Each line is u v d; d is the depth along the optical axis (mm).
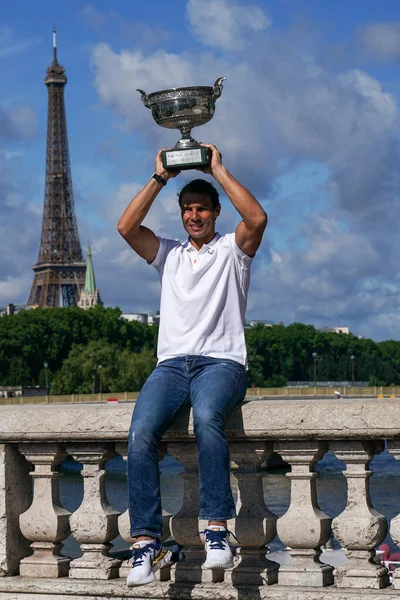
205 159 7816
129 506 7562
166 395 7652
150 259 8094
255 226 7656
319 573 7797
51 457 8523
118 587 8148
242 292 7887
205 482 7387
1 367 194000
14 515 8727
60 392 173500
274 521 8039
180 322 7797
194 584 7988
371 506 7906
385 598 7480
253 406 7836
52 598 8297
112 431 8188
